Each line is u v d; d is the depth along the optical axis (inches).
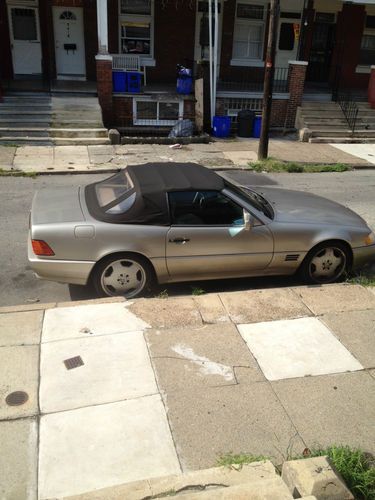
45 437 140.9
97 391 159.5
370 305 221.3
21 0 678.5
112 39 711.1
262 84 750.5
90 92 650.8
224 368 173.9
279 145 626.2
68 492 125.2
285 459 137.0
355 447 142.1
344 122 685.3
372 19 786.2
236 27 746.2
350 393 164.6
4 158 498.3
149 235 217.5
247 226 222.1
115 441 140.7
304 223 237.9
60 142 563.5
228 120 643.5
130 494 119.9
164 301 216.1
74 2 682.2
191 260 226.1
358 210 382.3
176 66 732.7
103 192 239.3
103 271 220.5
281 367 176.2
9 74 706.8
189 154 550.6
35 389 158.9
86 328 192.9
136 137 603.5
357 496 125.1
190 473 127.4
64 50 706.8
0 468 131.0
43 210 226.8
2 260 273.4
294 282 259.1
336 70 748.6
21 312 203.2
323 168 520.7
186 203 222.8
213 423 149.0
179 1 706.2
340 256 247.8
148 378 166.7
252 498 109.1
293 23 757.3
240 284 255.6
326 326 202.8
